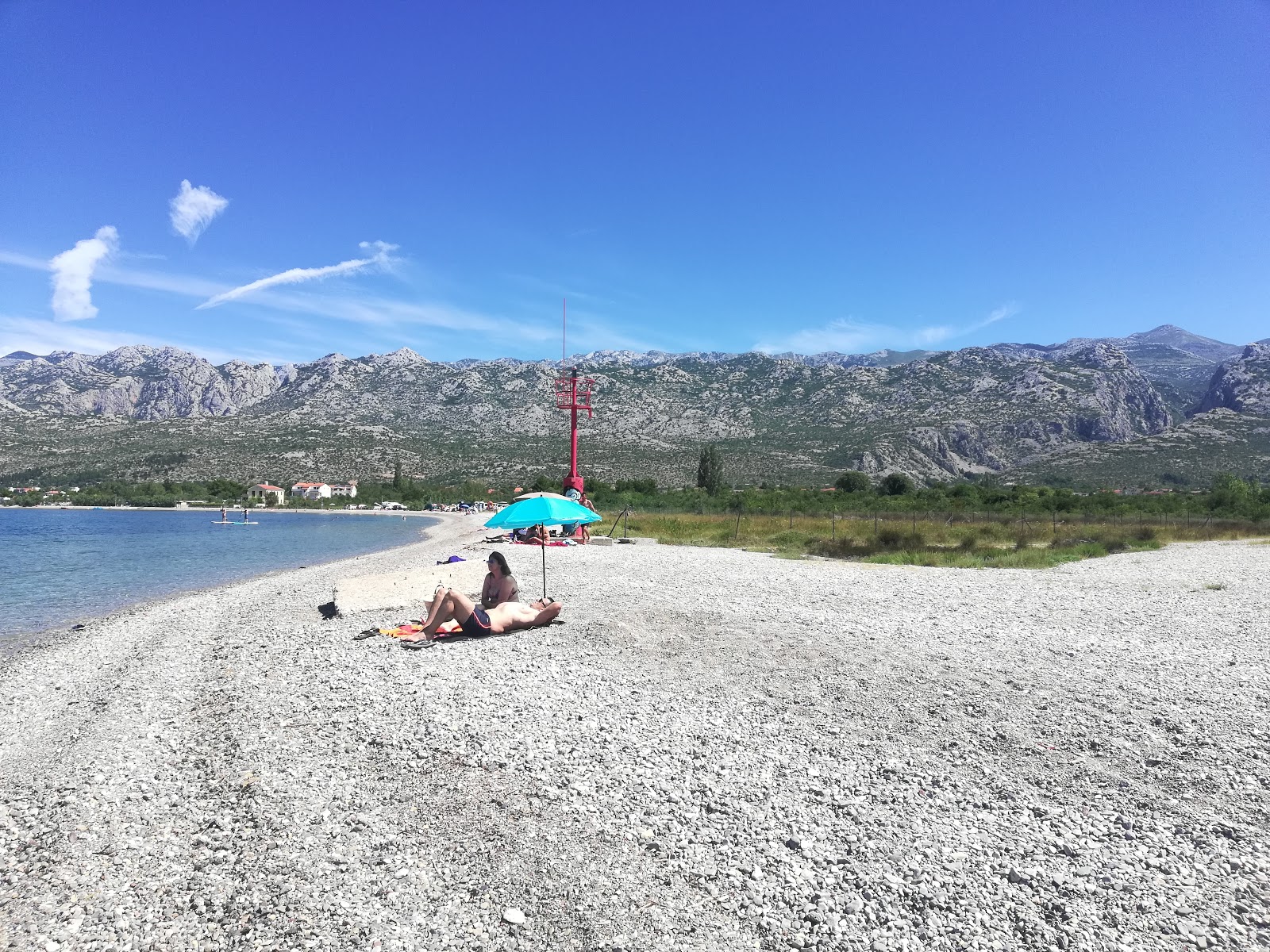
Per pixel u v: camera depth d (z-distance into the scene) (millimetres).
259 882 4434
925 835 4832
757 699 7711
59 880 4578
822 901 4102
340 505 130875
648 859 4566
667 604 13852
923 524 39156
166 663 10477
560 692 7941
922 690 8008
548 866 4512
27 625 15109
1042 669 8930
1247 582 18266
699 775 5766
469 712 7254
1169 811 5180
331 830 5023
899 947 3697
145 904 4285
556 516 10836
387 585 14344
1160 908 4023
